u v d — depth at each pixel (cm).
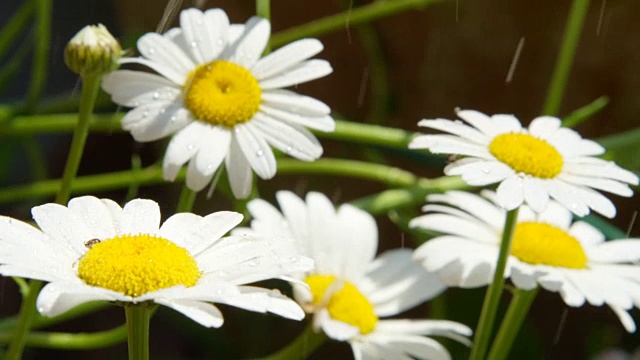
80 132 67
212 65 68
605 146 76
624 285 68
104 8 111
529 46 85
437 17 86
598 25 81
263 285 87
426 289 71
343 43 88
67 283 59
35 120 76
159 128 67
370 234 71
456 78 87
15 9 112
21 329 66
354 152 89
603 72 85
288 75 69
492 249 68
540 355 84
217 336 99
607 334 88
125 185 76
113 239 60
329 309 69
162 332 105
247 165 67
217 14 69
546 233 68
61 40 111
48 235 60
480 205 70
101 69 66
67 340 71
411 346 69
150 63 67
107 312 108
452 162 67
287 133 68
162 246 60
